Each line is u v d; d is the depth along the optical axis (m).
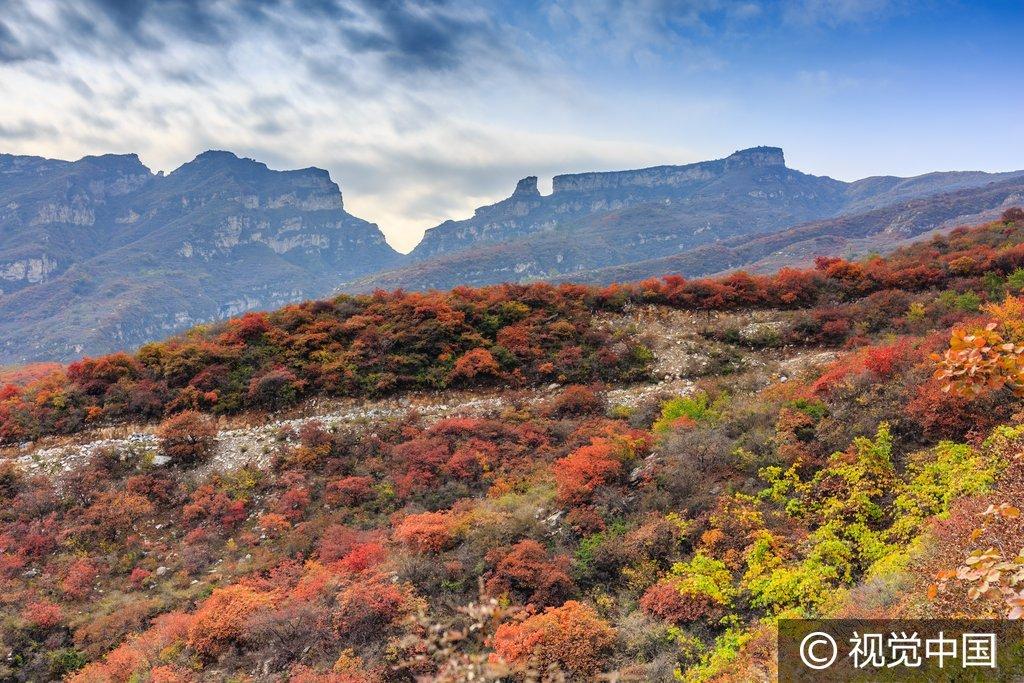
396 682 8.99
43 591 14.02
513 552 11.52
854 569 9.17
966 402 11.17
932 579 7.12
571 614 9.20
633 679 7.81
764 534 10.09
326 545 14.18
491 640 9.13
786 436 12.88
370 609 10.41
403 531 13.09
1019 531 6.77
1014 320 14.34
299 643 10.27
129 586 14.30
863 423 12.34
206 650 10.68
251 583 13.03
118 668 10.65
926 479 10.08
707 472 12.93
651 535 11.15
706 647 8.51
